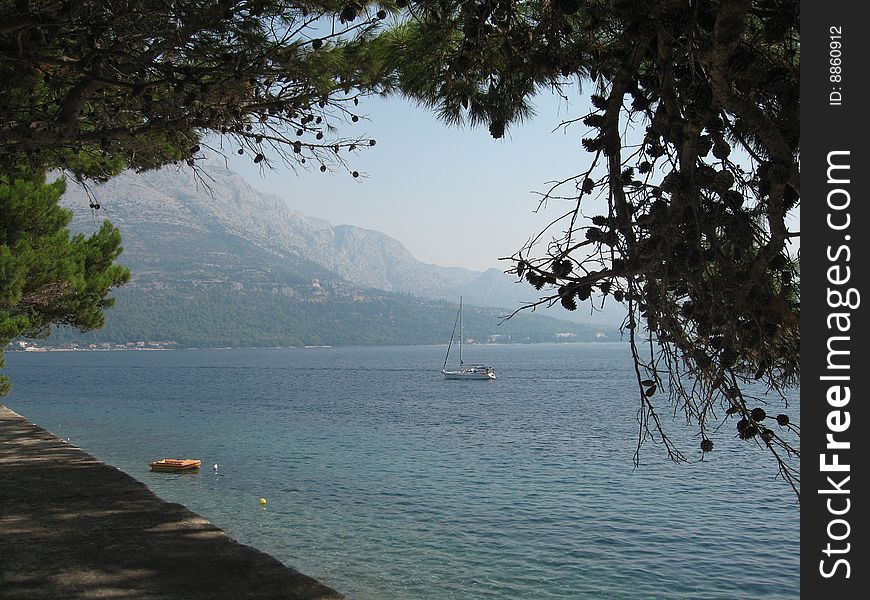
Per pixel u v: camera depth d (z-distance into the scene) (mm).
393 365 182750
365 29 4656
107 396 78375
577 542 18891
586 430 45969
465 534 19578
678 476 29047
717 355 2385
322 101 5297
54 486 5434
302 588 3145
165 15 4414
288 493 25266
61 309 14695
